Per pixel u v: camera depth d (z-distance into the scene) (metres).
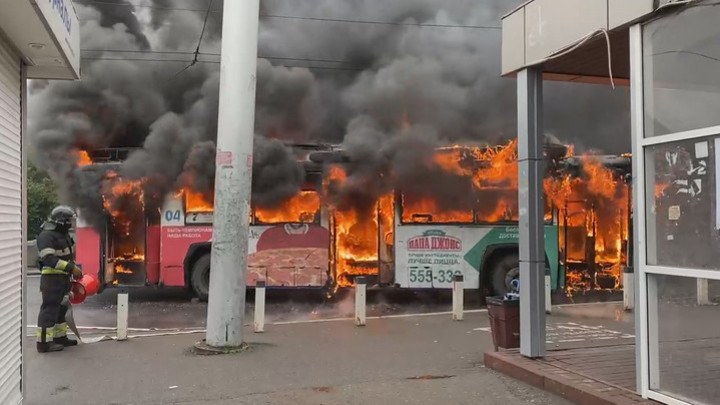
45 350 6.96
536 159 6.09
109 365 6.39
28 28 3.94
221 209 7.03
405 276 10.75
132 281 11.05
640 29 4.71
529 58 5.98
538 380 5.41
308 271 10.76
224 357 6.73
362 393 5.36
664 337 4.57
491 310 6.61
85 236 11.09
